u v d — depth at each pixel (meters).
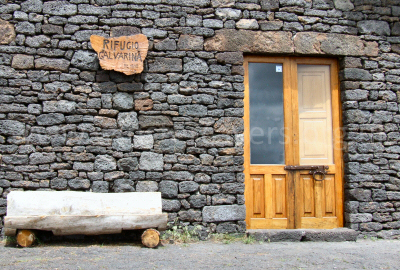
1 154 4.40
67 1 4.64
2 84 4.46
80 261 3.55
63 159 4.47
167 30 4.77
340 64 5.14
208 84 4.77
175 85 4.70
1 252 3.81
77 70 4.58
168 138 4.64
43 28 4.57
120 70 4.57
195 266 3.49
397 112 5.08
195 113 4.70
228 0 4.89
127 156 4.56
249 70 5.04
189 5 4.82
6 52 4.50
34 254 3.75
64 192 4.13
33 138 4.45
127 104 4.61
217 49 4.82
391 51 5.15
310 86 5.14
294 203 4.95
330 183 5.04
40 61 4.53
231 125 4.75
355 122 4.99
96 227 3.98
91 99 4.57
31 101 4.49
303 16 5.00
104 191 4.48
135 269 3.34
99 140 4.53
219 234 4.61
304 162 5.06
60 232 3.96
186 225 4.59
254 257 3.86
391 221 4.93
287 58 5.09
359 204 4.90
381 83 5.07
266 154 4.98
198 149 4.67
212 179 4.66
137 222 4.04
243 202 4.68
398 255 4.04
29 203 3.96
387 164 4.98
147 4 4.75
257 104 5.02
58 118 4.50
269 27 4.93
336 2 5.09
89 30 4.64
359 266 3.62
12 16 4.56
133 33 4.70
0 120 4.43
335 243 4.61
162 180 4.59
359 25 5.11
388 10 5.18
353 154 4.95
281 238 4.65
